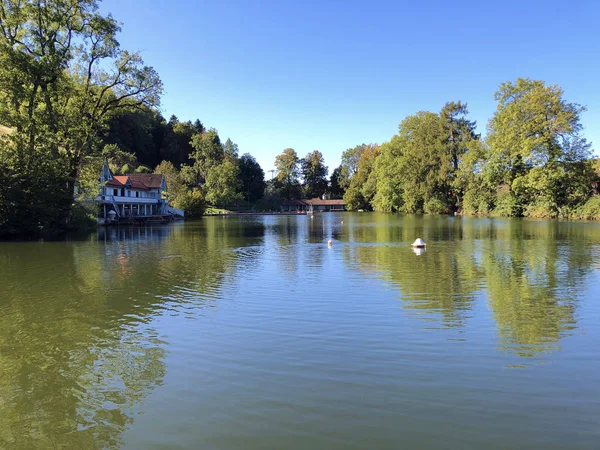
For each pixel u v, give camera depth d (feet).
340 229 129.70
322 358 23.02
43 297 38.34
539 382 19.72
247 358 23.18
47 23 104.01
